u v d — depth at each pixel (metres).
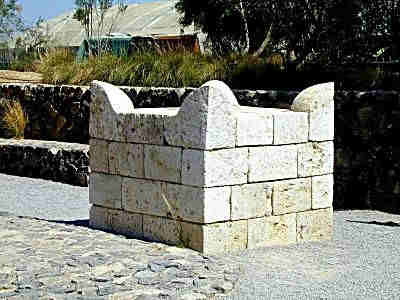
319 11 13.63
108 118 8.29
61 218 9.77
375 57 13.17
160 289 6.15
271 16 15.48
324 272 7.05
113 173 8.29
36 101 14.95
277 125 7.83
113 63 15.50
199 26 23.19
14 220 8.87
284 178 7.97
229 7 20.59
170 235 7.70
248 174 7.64
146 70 14.80
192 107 7.39
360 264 7.38
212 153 7.35
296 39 14.32
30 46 27.77
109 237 7.95
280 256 7.56
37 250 7.24
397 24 12.60
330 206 8.43
